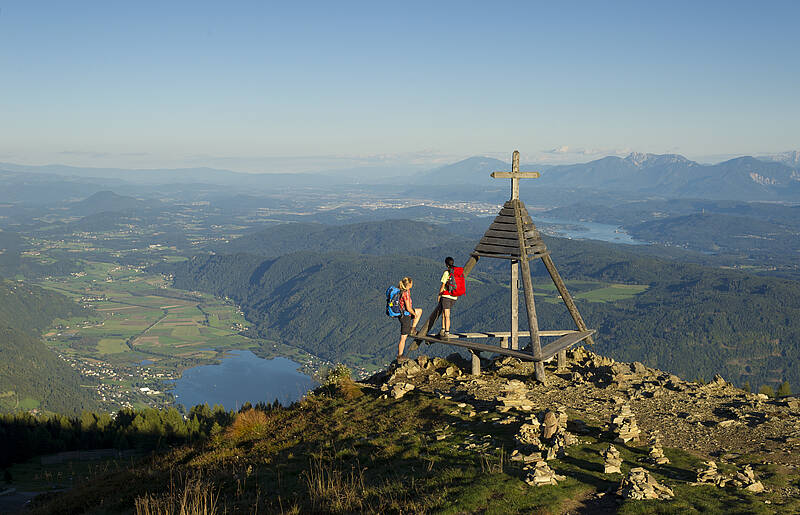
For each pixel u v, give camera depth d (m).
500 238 19.58
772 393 18.88
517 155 19.23
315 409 20.41
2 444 75.88
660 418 14.73
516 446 12.69
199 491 13.88
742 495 9.70
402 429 15.81
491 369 21.09
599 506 9.48
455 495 10.30
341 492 12.12
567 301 20.70
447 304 19.69
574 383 18.62
